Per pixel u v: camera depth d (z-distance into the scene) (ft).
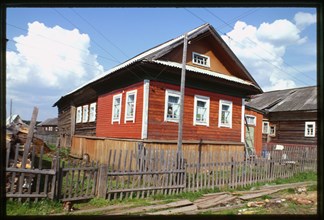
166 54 46.14
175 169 28.35
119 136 48.11
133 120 44.21
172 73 44.29
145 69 41.93
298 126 88.33
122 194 24.79
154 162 27.09
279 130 93.04
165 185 27.50
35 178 23.27
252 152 62.18
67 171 22.39
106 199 23.86
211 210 22.70
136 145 39.81
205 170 31.04
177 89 45.60
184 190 28.76
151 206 22.82
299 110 86.28
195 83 48.11
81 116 76.07
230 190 31.94
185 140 45.11
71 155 63.87
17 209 19.01
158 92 43.32
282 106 93.61
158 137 42.70
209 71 52.19
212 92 50.72
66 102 93.35
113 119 51.55
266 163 38.75
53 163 21.94
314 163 49.16
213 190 30.78
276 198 28.22
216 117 51.06
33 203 20.27
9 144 20.15
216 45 53.72
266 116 96.48
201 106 49.32
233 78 54.90
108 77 49.16
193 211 22.33
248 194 29.73
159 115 43.14
